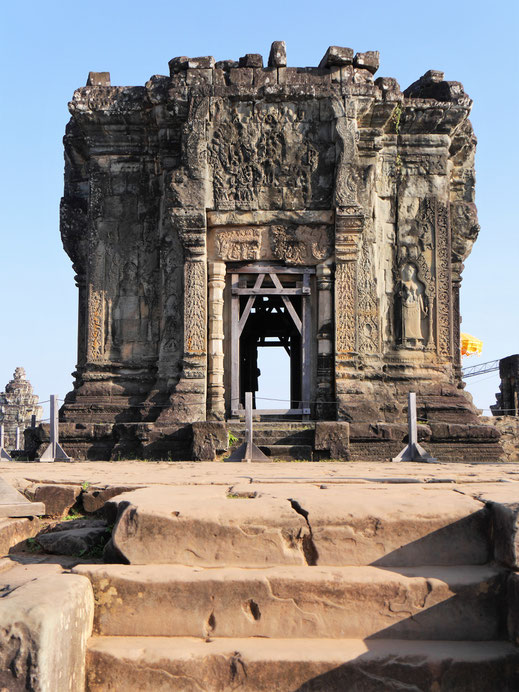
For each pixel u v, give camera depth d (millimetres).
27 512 6398
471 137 20031
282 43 17188
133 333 17703
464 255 20422
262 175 17156
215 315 16984
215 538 4934
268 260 17281
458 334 21250
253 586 4543
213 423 15234
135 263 17828
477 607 4555
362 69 17391
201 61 17188
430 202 18109
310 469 11117
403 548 4938
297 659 4168
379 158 18109
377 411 16312
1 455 18484
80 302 20359
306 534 4965
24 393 40375
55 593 4062
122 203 17922
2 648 3633
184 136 16969
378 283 17766
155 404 16781
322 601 4539
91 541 5871
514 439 18203
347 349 16875
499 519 4805
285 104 17250
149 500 5340
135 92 17641
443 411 16969
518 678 4195
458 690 4160
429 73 18906
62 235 20266
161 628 4516
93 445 16312
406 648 4305
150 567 4781
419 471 10281
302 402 17188
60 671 3832
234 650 4250
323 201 17203
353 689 4137
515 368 22922
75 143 18938
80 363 20156
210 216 17125
